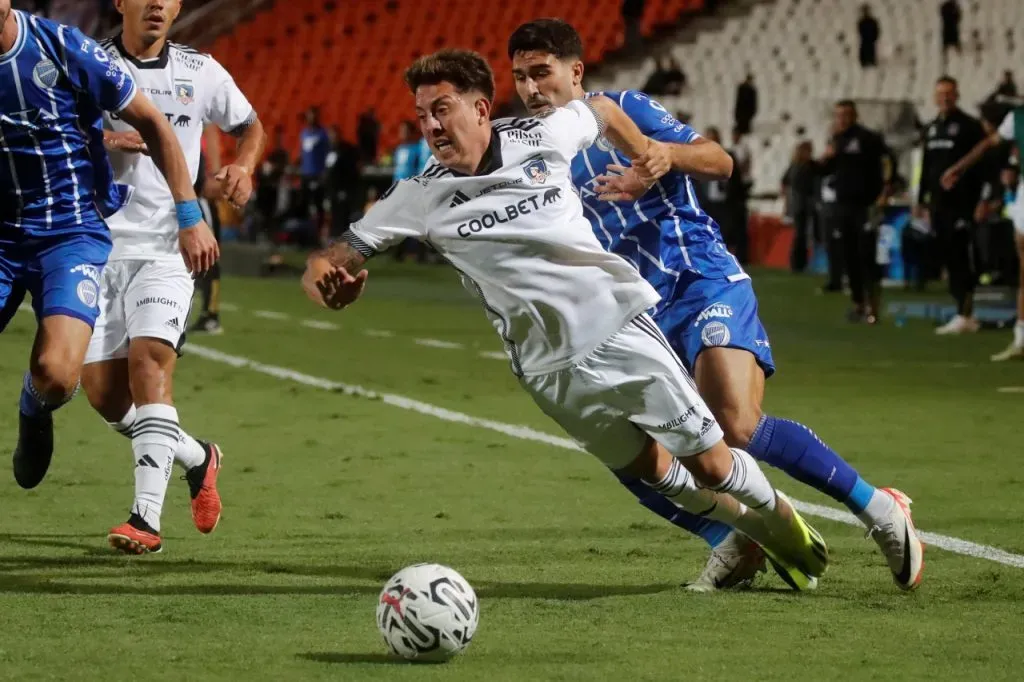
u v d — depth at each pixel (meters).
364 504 20.81
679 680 12.09
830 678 12.18
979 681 12.10
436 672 12.25
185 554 17.45
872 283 50.59
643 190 15.42
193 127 18.84
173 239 18.42
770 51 88.12
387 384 34.75
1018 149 39.84
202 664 12.44
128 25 18.47
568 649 13.06
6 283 16.42
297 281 69.69
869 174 49.97
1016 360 40.19
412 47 102.00
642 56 92.69
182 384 34.53
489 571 16.59
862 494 15.30
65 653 12.78
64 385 16.05
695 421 14.50
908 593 15.49
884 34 83.38
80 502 20.91
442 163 14.28
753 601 15.15
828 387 34.59
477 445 26.22
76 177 16.58
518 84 16.38
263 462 24.36
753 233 80.00
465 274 14.63
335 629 13.77
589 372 14.55
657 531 18.97
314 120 84.81
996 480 22.81
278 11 110.06
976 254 52.59
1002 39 79.44
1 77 15.75
